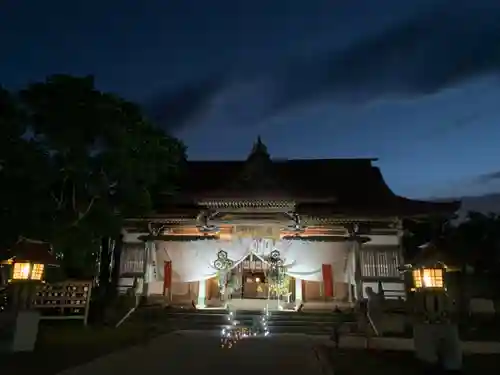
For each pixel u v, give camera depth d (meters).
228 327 23.81
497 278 28.42
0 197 18.97
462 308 25.94
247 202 29.39
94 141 21.48
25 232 20.05
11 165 18.84
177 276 31.20
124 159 21.78
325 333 22.62
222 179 38.41
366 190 37.22
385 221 30.61
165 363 13.63
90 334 20.22
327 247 30.97
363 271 29.72
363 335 19.00
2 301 20.55
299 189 34.03
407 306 23.62
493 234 36.56
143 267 30.53
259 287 34.31
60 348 16.27
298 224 30.73
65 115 20.30
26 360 13.77
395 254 29.97
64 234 21.59
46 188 20.61
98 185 21.86
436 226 34.47
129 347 16.88
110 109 21.19
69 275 26.23
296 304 29.27
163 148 24.84
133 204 24.08
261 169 31.52
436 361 13.19
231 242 31.27
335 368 13.47
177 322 24.42
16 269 16.67
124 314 24.70
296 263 30.92
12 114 19.05
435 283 14.70
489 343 17.97
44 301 22.88
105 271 29.91
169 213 30.64
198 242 31.42
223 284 30.75
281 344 18.61
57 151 20.75
